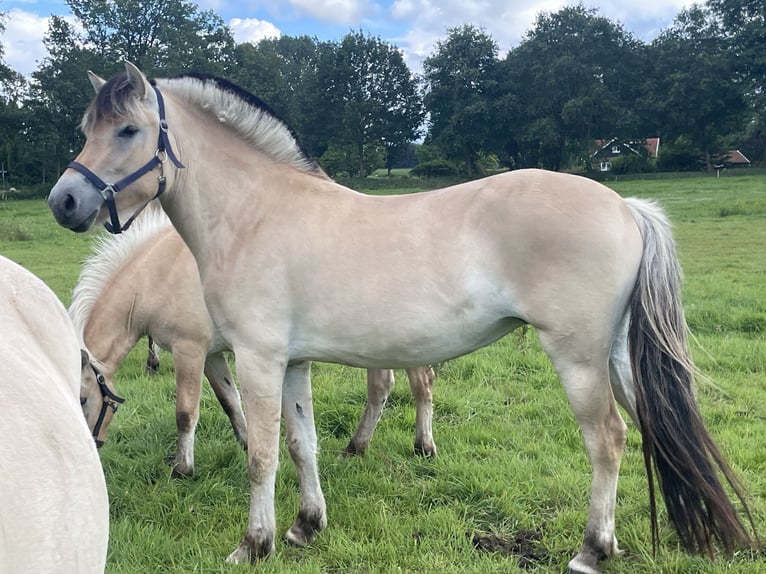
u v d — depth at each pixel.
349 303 2.86
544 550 3.19
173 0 48.69
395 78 56.06
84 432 1.47
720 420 4.74
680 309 2.76
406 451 4.42
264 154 3.16
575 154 48.12
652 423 2.70
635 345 2.74
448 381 5.84
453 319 2.82
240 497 3.84
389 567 3.03
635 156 49.94
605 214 2.71
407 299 2.81
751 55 46.97
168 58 45.84
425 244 2.82
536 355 6.43
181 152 3.06
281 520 3.53
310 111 55.81
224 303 3.03
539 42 48.66
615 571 2.91
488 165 55.09
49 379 1.50
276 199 3.06
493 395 5.42
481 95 49.66
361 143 55.41
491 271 2.76
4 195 40.91
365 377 5.94
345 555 3.13
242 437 4.61
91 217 2.84
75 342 1.87
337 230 2.92
